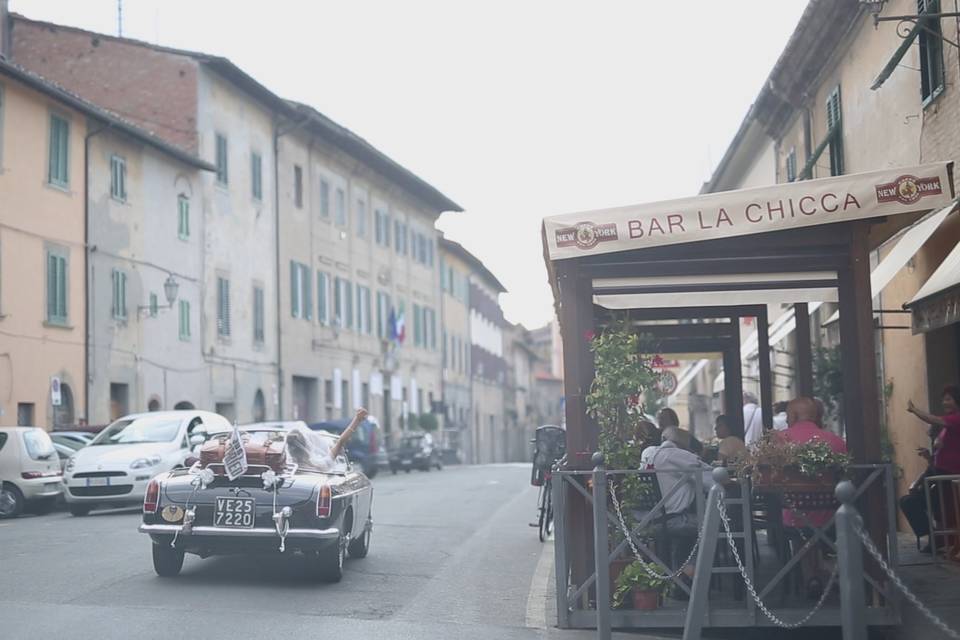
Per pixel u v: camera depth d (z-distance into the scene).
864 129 21.59
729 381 17.50
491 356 88.75
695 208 10.78
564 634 10.73
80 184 34.81
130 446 24.34
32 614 10.98
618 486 11.35
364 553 15.98
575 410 11.36
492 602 12.63
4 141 31.31
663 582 11.34
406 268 65.12
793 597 11.26
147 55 42.12
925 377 17.80
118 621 10.69
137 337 37.56
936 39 17.12
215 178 43.09
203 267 42.06
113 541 17.17
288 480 13.09
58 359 33.41
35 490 24.72
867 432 10.72
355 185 57.34
